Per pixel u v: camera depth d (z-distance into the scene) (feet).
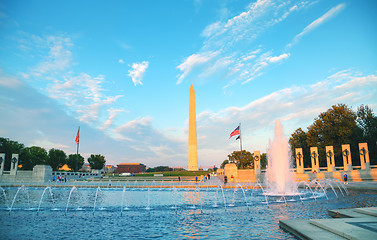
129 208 54.54
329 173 134.92
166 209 52.90
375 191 81.46
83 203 64.03
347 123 180.96
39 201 68.95
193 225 36.55
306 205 54.24
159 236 30.63
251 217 41.93
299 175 143.74
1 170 161.27
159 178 188.44
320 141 200.64
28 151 272.31
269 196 76.02
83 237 30.55
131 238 29.91
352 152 180.04
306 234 25.64
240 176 155.74
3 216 45.37
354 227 26.32
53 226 36.83
